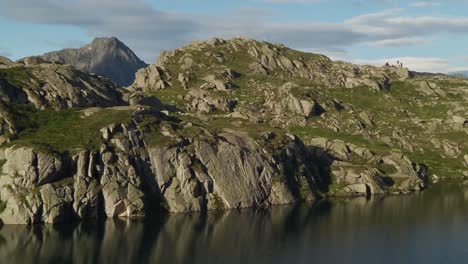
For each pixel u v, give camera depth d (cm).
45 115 15575
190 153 15988
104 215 14050
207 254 11212
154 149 15425
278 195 17350
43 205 13075
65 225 13012
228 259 10912
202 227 13512
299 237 12888
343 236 13125
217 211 15600
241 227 13712
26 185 13112
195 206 15412
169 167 15512
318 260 11069
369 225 14375
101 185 14088
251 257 11119
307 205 17275
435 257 11500
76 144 14288
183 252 11256
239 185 16500
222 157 16575
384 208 16888
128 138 15188
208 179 15988
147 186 15088
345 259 11225
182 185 15475
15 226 12712
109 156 14388
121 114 15962
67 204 13412
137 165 15000
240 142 17638
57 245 11331
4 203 13025
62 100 16575
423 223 14712
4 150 13550
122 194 14212
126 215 14225
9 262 10144
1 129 14225
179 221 14050
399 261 11175
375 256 11488
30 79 16688
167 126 16425
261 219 14775
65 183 13550
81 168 13838
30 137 14325
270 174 17538
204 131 17150
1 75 16312
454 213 16138
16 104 15475
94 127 15100
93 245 11444
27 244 11319
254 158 17350
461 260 11294
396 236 13200
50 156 13438
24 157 13250
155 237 12312
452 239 12975
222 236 12706
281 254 11462
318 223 14475
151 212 14688
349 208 16838
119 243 11675
